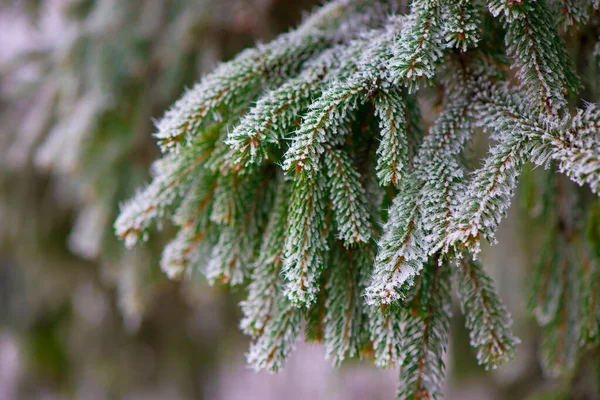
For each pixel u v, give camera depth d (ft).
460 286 2.85
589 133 2.59
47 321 7.82
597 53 2.81
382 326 2.73
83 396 7.38
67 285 6.77
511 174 2.63
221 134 2.83
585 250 3.15
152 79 4.29
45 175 5.96
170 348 7.34
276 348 2.77
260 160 2.69
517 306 4.88
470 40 2.66
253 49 2.92
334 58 2.84
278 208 2.85
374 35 2.85
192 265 3.05
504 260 4.95
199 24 4.01
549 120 2.64
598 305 3.02
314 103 2.68
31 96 5.01
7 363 7.82
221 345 7.10
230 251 2.89
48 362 7.61
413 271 2.61
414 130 2.84
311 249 2.68
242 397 10.38
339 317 2.78
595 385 3.24
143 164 4.27
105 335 7.36
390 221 2.68
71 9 4.45
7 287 7.77
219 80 2.81
